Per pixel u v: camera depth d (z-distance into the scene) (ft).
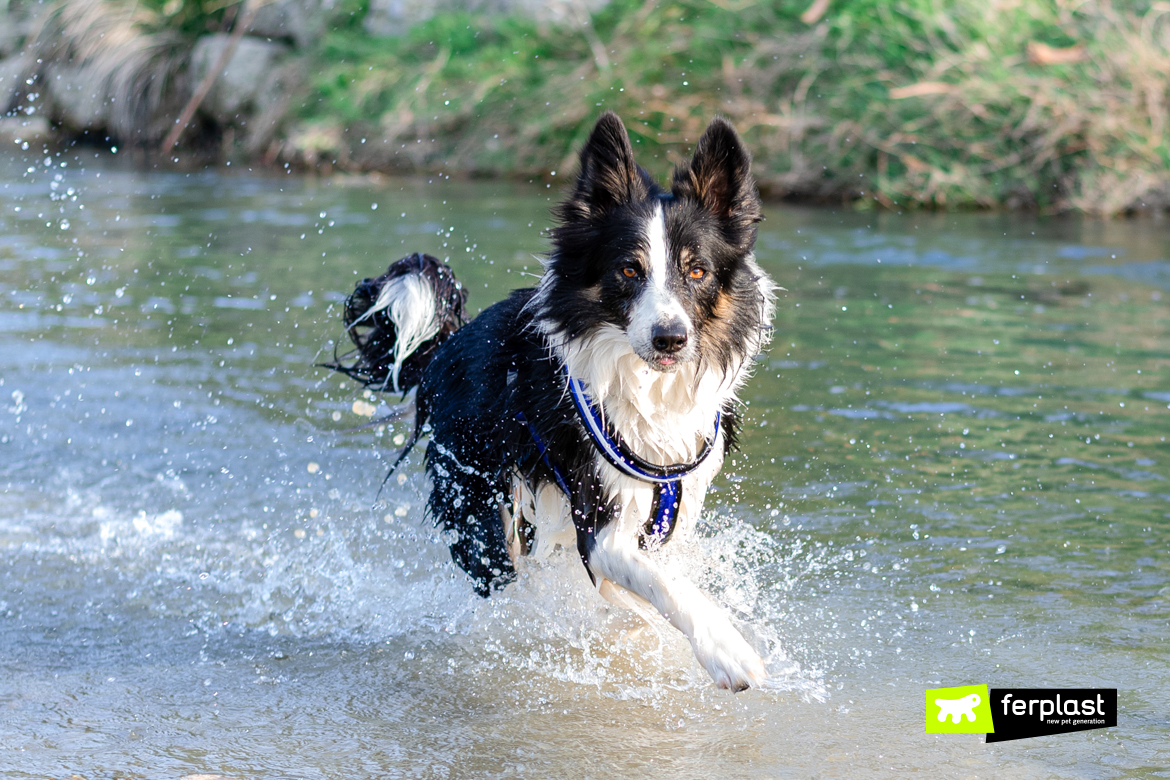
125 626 11.28
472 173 50.60
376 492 15.02
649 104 45.62
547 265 11.23
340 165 52.75
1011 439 16.49
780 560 12.62
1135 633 10.73
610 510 10.71
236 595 12.09
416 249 30.45
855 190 42.78
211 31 60.08
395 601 12.08
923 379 19.57
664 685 10.16
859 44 44.21
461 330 12.71
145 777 8.32
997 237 34.83
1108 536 13.08
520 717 9.47
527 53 51.42
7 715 9.34
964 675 10.05
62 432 16.94
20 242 32.37
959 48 42.60
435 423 12.53
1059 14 42.50
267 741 8.98
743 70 45.27
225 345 21.80
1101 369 20.10
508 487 11.84
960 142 41.70
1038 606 11.37
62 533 13.51
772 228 36.47
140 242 32.48
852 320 23.84
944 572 12.25
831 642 10.78
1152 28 41.47
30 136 60.75
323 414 18.03
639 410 10.66
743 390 18.92
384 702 9.77
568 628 11.57
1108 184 39.65
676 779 8.33
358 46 55.62
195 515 14.15
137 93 58.18
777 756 8.70
